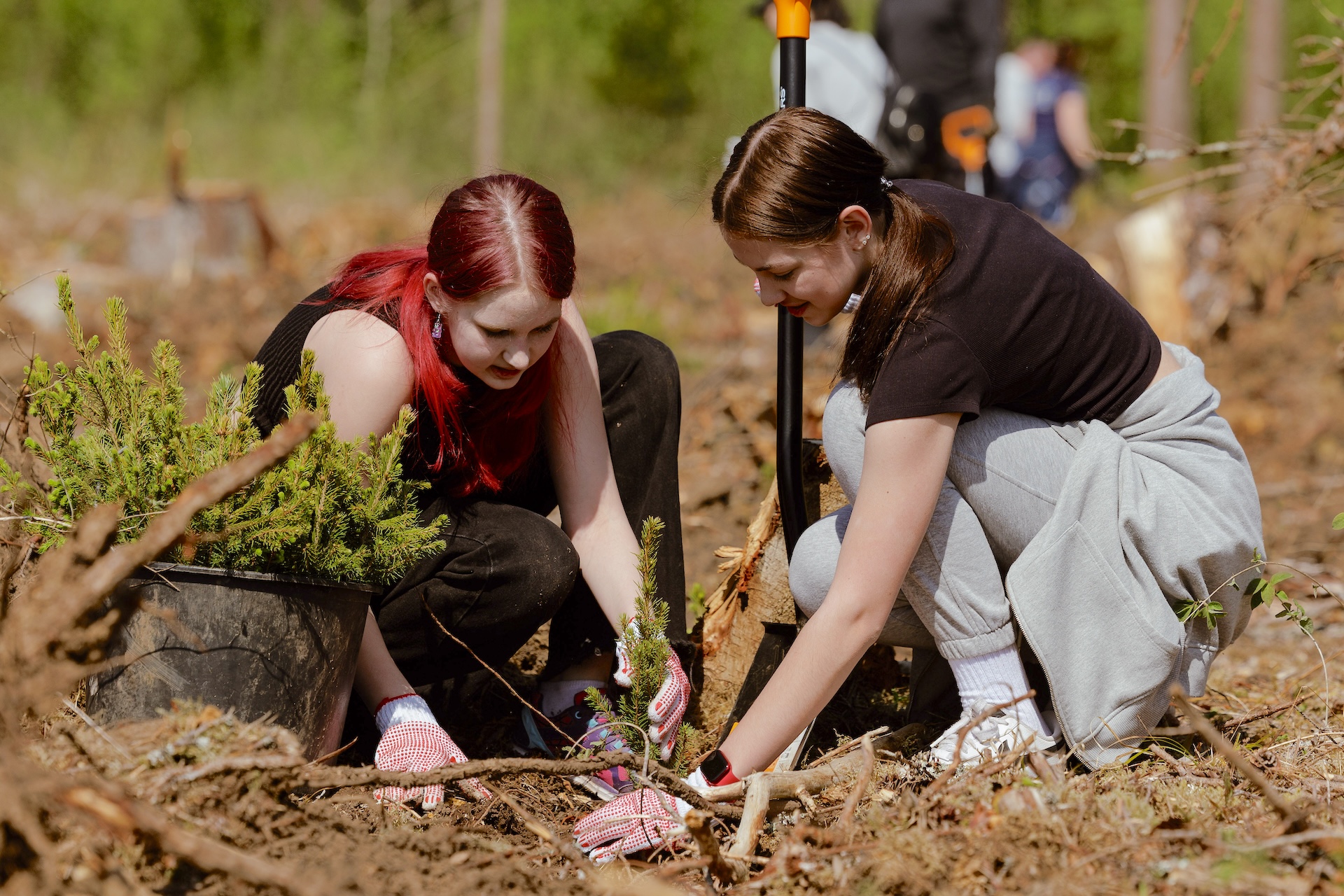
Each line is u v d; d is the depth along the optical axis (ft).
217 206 34.01
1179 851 7.91
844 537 9.62
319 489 8.82
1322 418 22.57
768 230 8.98
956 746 9.06
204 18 69.46
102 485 8.88
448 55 73.15
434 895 7.61
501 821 9.59
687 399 21.81
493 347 9.20
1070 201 38.40
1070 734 9.82
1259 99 40.40
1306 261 24.82
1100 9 68.49
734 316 30.91
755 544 11.16
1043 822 8.00
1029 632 9.65
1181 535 9.71
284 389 9.75
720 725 11.26
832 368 22.59
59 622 7.10
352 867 7.64
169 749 7.91
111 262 36.58
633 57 75.05
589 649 10.64
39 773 6.64
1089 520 9.70
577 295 10.81
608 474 10.82
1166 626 9.70
